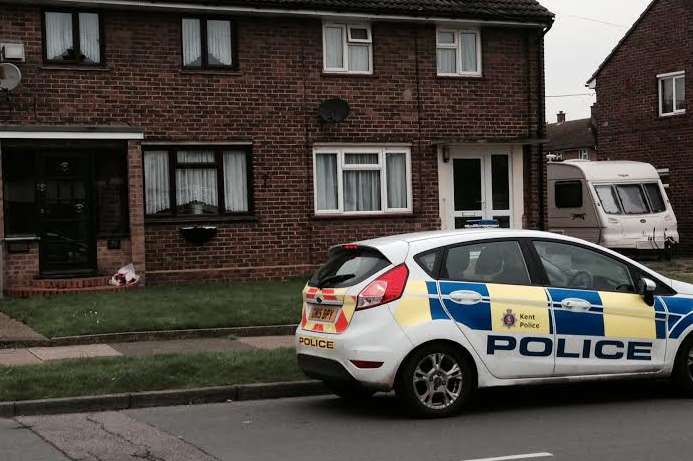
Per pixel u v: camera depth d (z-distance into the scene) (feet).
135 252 54.75
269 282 58.44
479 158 67.15
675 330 29.48
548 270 28.68
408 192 64.90
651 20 93.45
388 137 64.18
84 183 54.90
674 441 23.97
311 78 62.18
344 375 26.86
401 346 26.45
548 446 23.57
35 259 53.26
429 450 23.25
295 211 61.77
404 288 26.86
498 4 66.64
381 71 64.03
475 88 66.64
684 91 90.53
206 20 59.77
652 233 77.56
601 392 31.53
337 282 28.07
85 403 29.30
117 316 42.57
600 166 78.43
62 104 56.08
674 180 91.61
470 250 28.09
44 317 42.65
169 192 58.85
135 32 57.88
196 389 30.71
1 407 28.30
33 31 55.36
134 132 54.75
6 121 54.60
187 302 46.68
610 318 28.73
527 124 68.08
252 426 26.81
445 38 66.28
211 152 60.03
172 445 24.30
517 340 27.66
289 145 61.62
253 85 60.70
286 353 35.70
